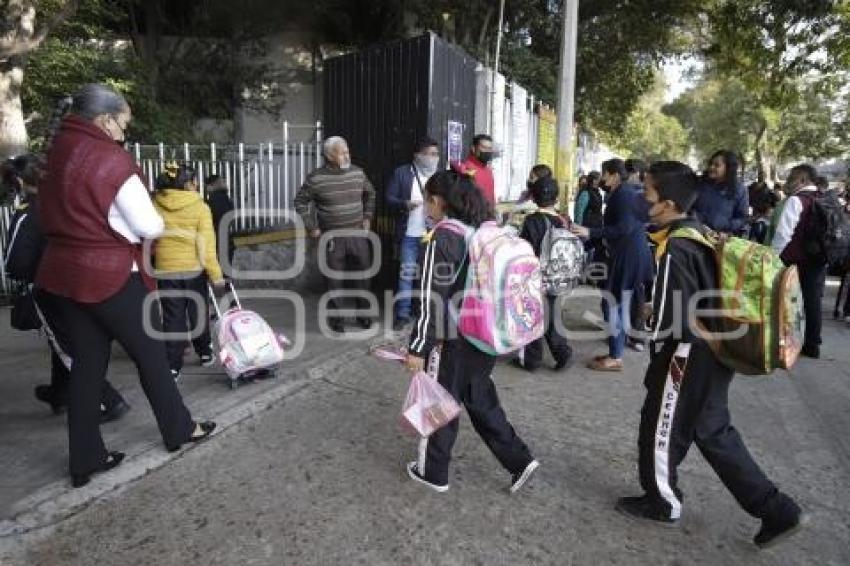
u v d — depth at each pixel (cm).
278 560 284
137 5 1490
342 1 1588
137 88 1141
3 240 768
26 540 294
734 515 324
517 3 1551
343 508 325
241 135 1595
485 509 327
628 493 344
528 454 337
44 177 325
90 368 336
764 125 4050
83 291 323
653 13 1736
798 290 278
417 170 645
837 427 437
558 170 897
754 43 1705
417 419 322
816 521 321
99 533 302
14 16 822
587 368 554
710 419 293
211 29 1527
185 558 285
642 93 2020
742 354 280
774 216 591
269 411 442
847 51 1584
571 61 876
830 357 607
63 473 352
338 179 627
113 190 318
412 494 339
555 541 301
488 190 650
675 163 298
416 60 688
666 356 298
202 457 374
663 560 289
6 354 563
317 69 1698
